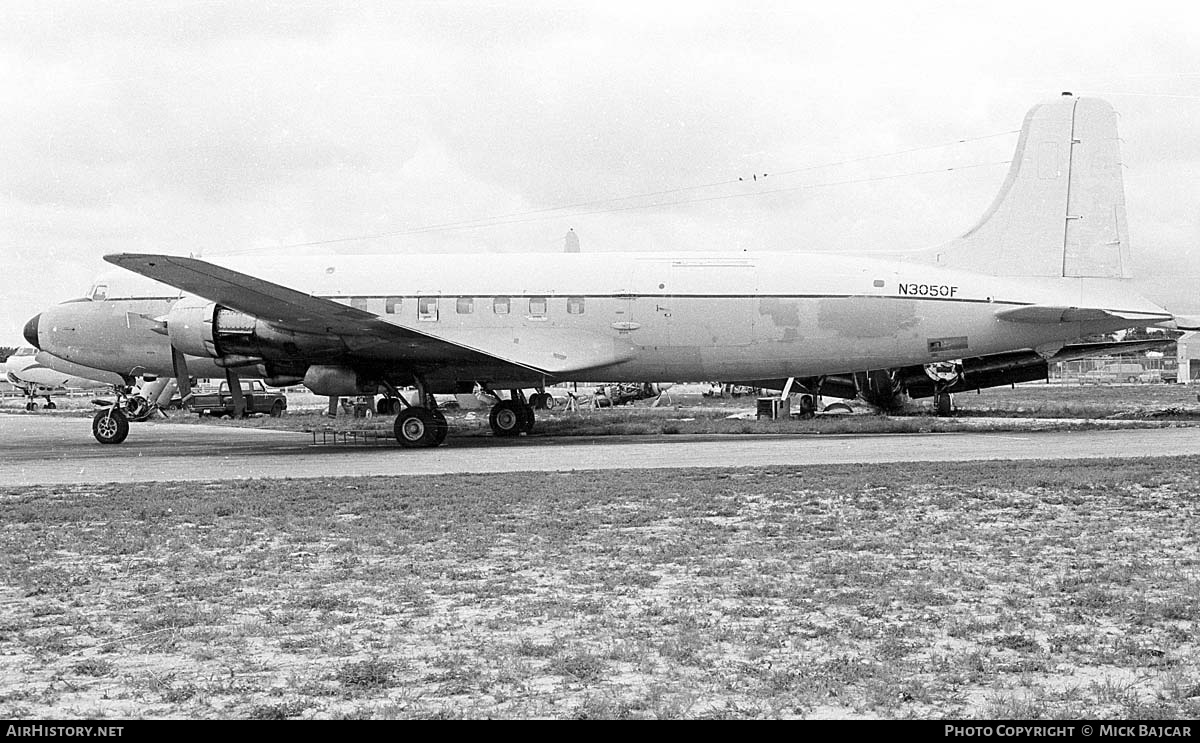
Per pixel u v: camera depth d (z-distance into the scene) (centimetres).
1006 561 1024
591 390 6291
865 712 590
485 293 2592
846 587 916
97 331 2723
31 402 6225
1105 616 804
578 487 1577
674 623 796
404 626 791
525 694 626
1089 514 1302
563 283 2575
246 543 1159
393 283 2634
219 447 2620
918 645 728
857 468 1775
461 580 958
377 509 1390
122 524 1289
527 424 2825
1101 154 2503
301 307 2283
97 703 614
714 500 1438
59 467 2061
